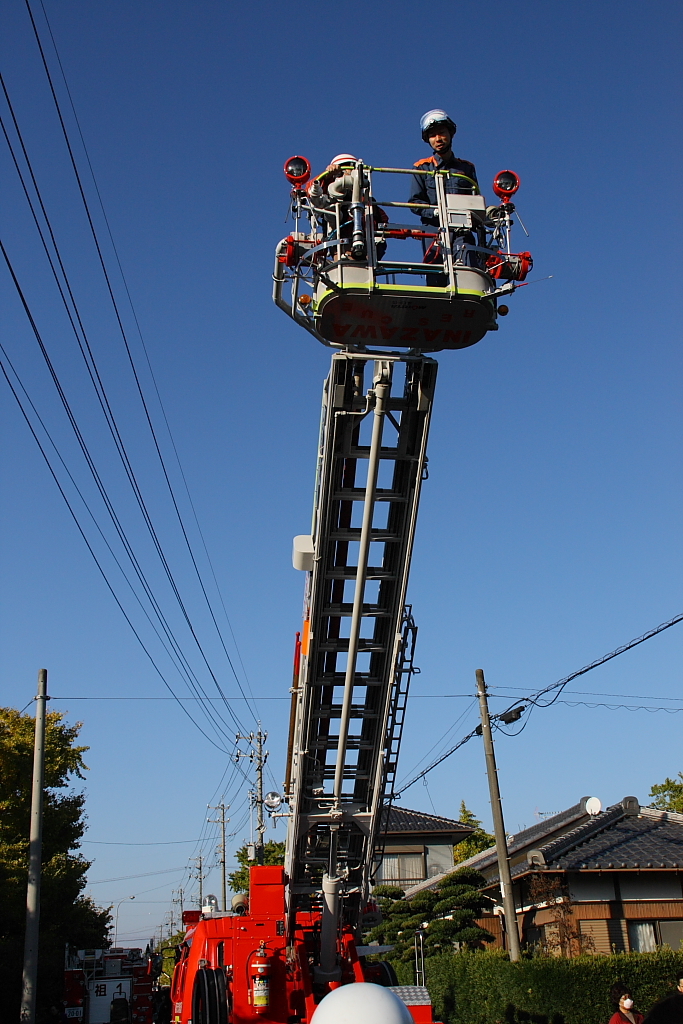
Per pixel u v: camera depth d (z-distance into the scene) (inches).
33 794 791.7
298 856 421.1
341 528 370.9
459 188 328.5
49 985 1109.7
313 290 313.9
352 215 306.7
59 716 1232.8
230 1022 394.9
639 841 763.4
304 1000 409.7
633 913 705.0
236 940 414.9
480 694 773.9
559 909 704.4
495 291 309.0
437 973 765.9
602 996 559.8
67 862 1173.7
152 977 1152.2
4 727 1091.9
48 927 1098.7
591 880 716.7
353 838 429.1
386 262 305.3
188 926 550.0
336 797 406.6
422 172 322.3
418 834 1418.6
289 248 318.3
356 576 365.1
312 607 384.5
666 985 563.2
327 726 413.4
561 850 749.3
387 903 947.3
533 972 597.0
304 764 407.2
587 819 942.4
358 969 422.3
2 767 1034.7
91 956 1077.1
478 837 1877.5
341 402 342.6
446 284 304.8
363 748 411.8
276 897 421.1
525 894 826.2
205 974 407.2
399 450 358.9
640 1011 552.4
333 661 398.6
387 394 332.2
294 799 415.5
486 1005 653.3
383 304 299.6
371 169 313.9
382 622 395.2
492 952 689.0
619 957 572.4
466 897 805.2
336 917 409.4
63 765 1204.5
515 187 330.0
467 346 324.8
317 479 365.4
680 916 705.6
